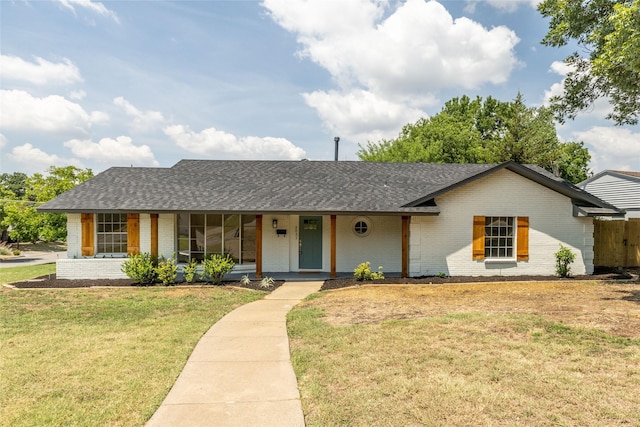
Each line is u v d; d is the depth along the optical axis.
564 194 13.07
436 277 12.62
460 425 3.62
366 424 3.66
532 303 8.71
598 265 14.73
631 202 20.69
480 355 5.41
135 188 14.09
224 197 13.41
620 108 11.84
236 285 11.80
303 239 14.39
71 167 25.02
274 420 3.79
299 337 6.62
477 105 43.53
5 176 63.28
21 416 3.88
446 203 12.92
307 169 16.45
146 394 4.38
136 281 12.27
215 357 5.68
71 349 5.95
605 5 11.19
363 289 10.90
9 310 8.68
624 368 4.87
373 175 15.86
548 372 4.79
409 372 4.87
